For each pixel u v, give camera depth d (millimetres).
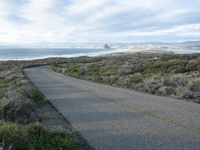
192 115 10531
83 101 14953
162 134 8094
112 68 37469
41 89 21672
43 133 7750
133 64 39781
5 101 10867
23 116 10305
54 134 7945
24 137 6398
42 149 6473
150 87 18812
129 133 8328
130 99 15031
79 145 7387
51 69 58500
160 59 43375
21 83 23078
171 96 15812
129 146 7117
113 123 9680
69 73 39844
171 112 11156
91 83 25703
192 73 24969
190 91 15414
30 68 64812
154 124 9305
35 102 14094
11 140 6043
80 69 42219
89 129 8984
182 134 8039
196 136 7816
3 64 90500
